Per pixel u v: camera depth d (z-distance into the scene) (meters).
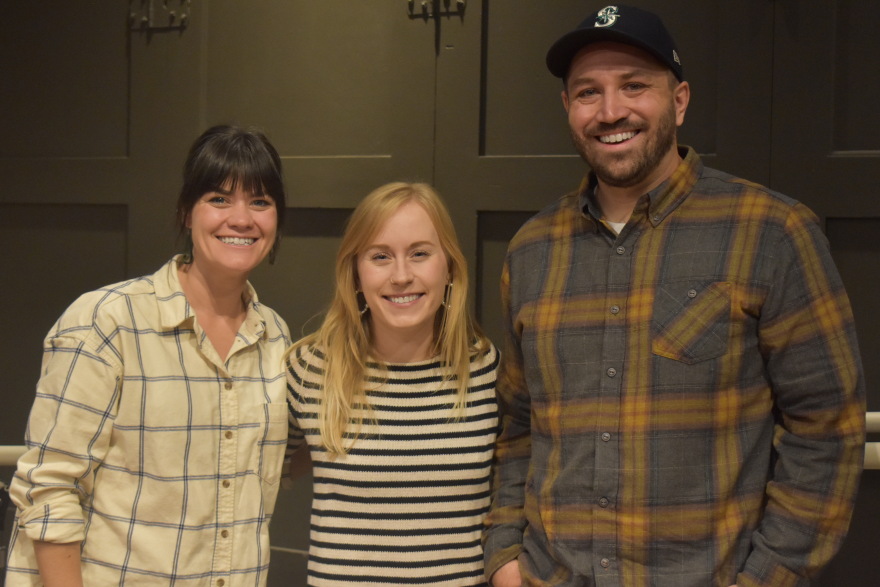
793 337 1.21
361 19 2.14
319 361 1.48
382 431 1.42
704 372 1.23
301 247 2.23
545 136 2.04
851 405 1.19
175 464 1.31
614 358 1.28
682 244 1.29
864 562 1.87
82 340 1.27
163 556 1.29
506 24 2.06
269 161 1.38
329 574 1.39
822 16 1.83
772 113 1.87
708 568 1.22
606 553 1.26
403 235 1.41
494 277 2.10
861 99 1.83
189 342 1.36
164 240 2.25
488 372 1.51
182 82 2.24
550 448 1.35
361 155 2.15
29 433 1.26
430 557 1.39
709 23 1.92
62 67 2.33
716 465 1.23
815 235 1.23
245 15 2.21
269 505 1.43
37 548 1.23
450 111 2.08
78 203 2.32
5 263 2.36
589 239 1.37
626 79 1.31
